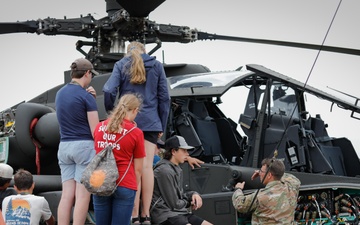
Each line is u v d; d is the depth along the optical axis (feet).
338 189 32.94
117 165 25.50
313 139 36.63
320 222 32.91
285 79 36.60
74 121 28.73
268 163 31.40
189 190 35.40
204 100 39.96
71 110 28.71
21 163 41.04
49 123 38.99
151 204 31.12
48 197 37.04
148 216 28.94
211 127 39.37
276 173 31.17
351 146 38.52
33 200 30.42
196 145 37.14
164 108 29.40
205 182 35.06
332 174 35.37
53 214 36.78
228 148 39.60
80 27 44.47
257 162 36.09
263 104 36.63
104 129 25.76
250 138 36.86
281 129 36.70
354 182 32.78
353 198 32.60
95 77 40.60
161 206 31.07
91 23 44.47
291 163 35.73
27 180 30.96
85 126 28.84
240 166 35.42
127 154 25.62
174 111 38.09
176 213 31.04
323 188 32.83
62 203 29.01
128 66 28.94
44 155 40.24
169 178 31.09
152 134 29.04
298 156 35.65
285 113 37.68
